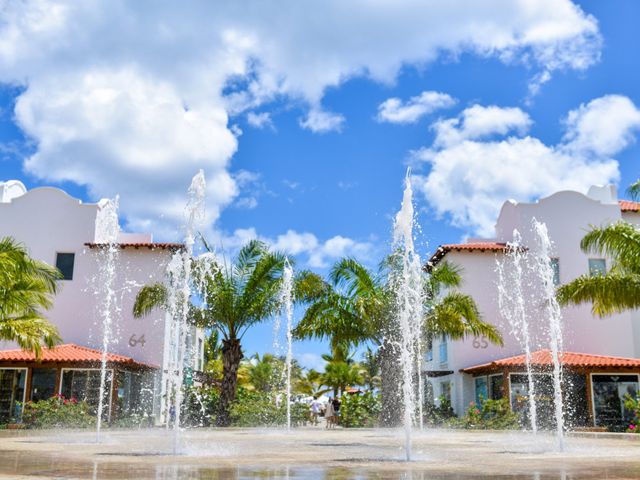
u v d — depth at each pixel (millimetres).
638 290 19156
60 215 29672
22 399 24812
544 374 26234
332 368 60781
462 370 28938
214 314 26500
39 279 20297
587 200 30719
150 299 26438
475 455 9664
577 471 6793
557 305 20297
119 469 6617
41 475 5910
